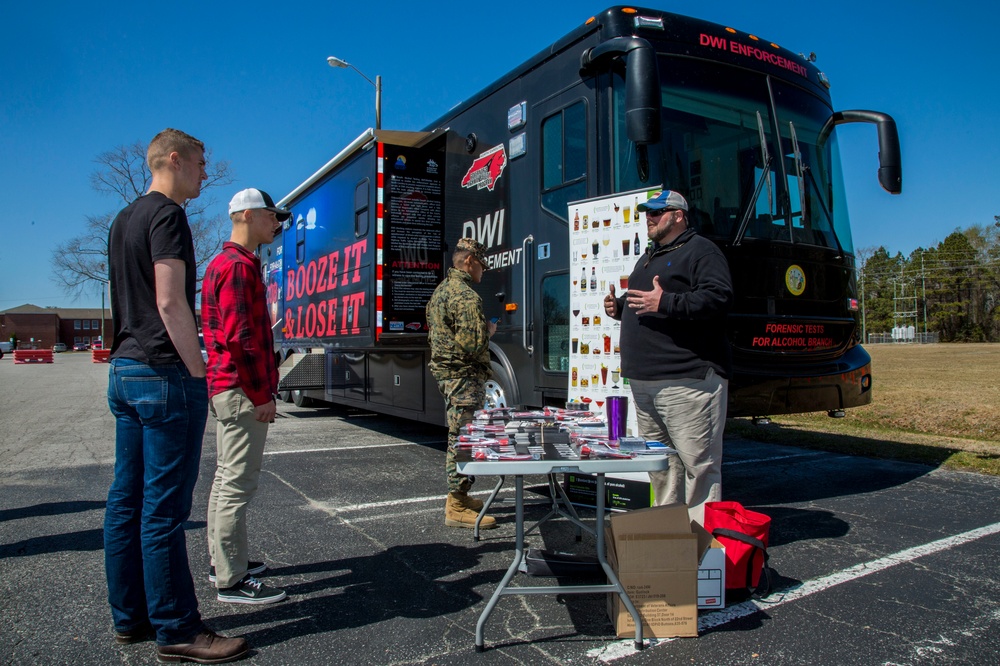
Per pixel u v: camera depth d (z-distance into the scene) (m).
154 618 2.57
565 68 5.22
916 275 84.00
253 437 3.11
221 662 2.57
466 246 4.32
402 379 7.38
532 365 5.46
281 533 4.23
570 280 4.87
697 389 3.35
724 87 4.98
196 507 4.90
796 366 4.95
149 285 2.58
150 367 2.54
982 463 6.23
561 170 5.23
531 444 2.90
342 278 8.14
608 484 4.69
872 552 3.84
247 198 3.11
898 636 2.80
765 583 3.36
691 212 4.60
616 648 2.71
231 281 2.96
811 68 5.61
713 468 3.41
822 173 5.45
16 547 3.96
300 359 9.62
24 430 8.91
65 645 2.73
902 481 5.68
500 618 3.00
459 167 6.75
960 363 25.05
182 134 2.76
